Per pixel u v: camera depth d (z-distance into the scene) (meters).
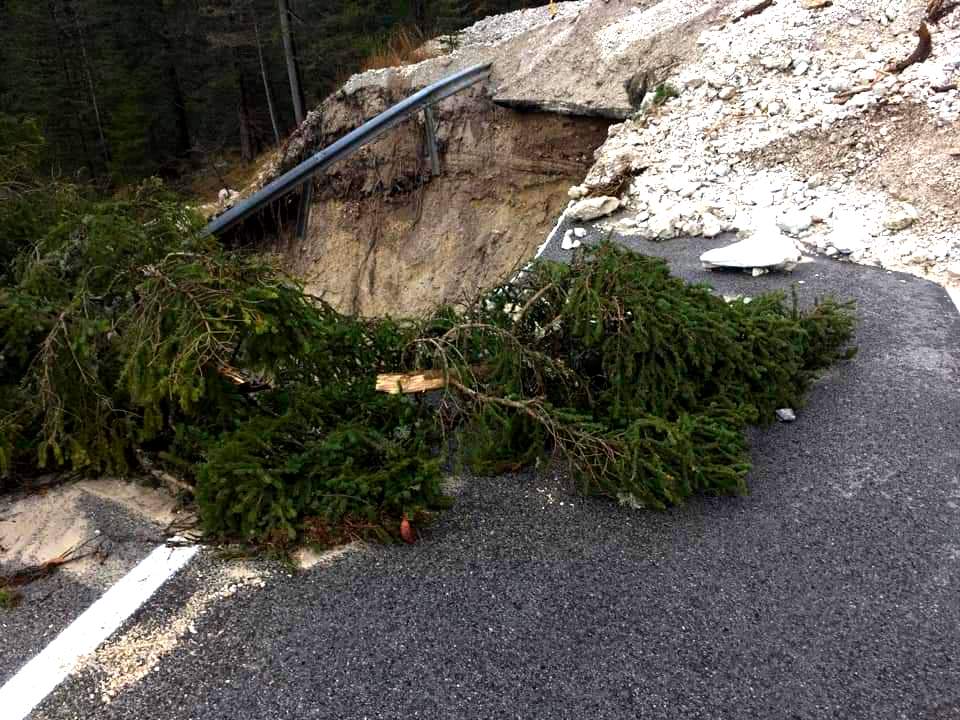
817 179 7.41
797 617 2.75
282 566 3.06
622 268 3.91
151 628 2.78
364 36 21.11
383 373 4.05
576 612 2.78
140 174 23.12
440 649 2.63
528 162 12.27
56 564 3.12
